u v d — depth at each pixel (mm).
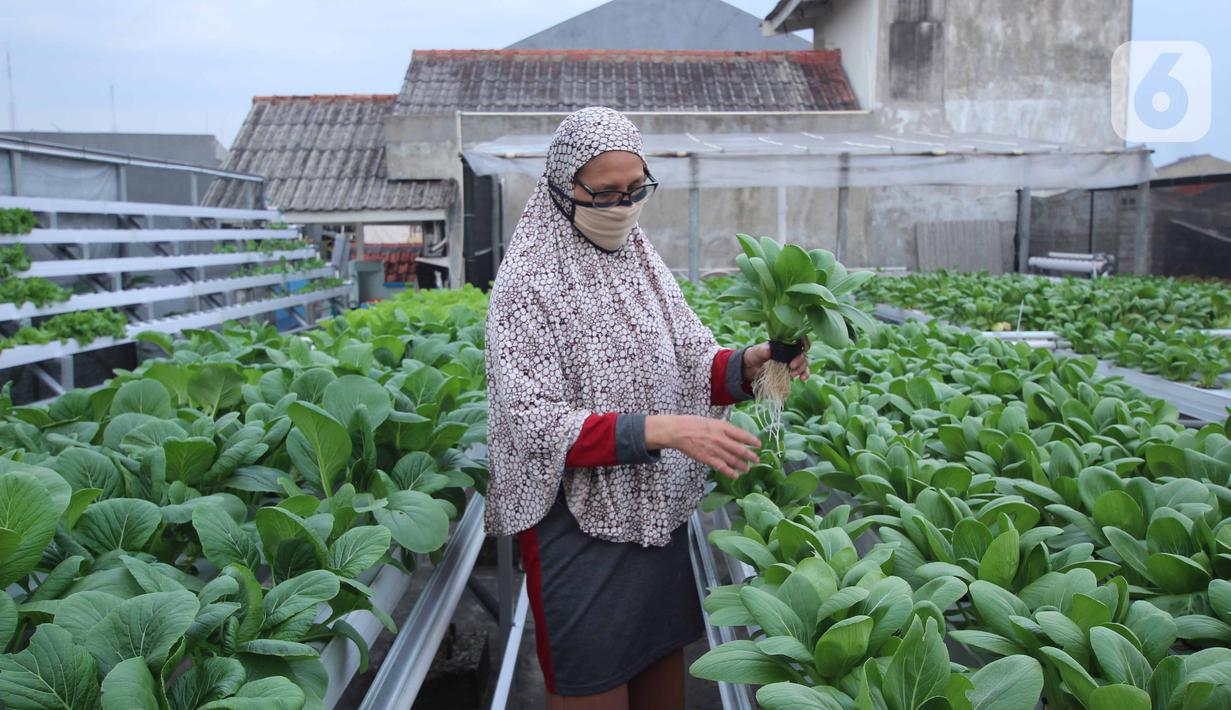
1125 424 2695
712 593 1743
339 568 1762
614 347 2006
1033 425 3068
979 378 3439
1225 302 6328
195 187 9844
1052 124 15188
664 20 21188
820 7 17125
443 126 14477
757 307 2049
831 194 14914
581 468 2014
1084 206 13492
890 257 15156
